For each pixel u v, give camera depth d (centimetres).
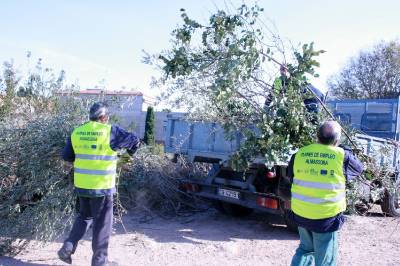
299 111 553
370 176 615
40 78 759
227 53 515
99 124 461
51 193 503
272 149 541
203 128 693
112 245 555
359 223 737
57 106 670
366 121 906
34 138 530
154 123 2288
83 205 462
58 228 506
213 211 801
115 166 464
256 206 646
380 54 3166
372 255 561
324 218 386
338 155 394
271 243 603
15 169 528
